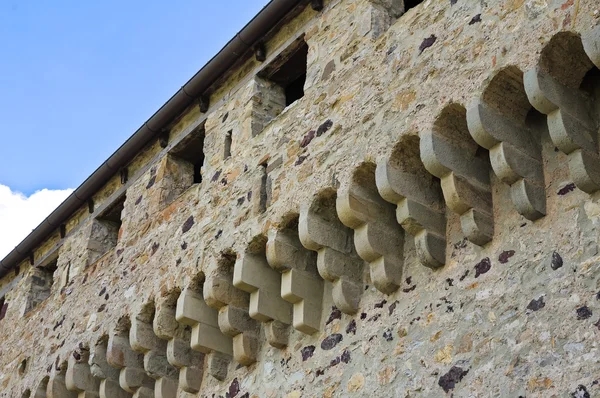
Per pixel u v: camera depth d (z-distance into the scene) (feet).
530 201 23.26
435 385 23.99
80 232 46.11
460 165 25.03
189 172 40.96
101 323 38.55
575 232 22.39
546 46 23.03
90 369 38.75
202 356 34.12
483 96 24.20
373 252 26.66
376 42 29.53
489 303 23.58
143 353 35.60
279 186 30.60
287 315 30.42
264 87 36.04
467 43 25.64
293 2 33.94
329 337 28.30
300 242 29.81
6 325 50.44
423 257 25.57
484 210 24.76
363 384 26.17
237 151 34.53
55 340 42.42
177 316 32.58
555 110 22.79
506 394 22.11
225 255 31.94
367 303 27.50
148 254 37.29
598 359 20.63
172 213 36.91
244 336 31.32
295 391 28.58
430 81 26.27
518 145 23.99
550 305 22.11
